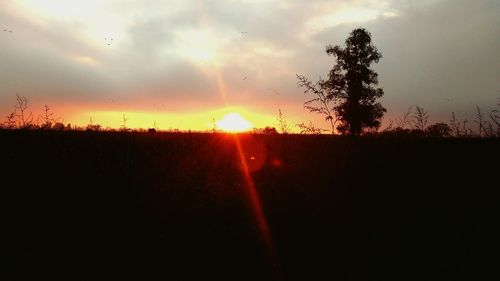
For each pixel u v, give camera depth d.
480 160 12.72
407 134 16.50
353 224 8.77
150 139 15.52
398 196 10.51
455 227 8.44
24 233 7.96
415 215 9.23
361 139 16.31
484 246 7.50
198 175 11.98
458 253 7.23
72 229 8.23
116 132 16.52
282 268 6.79
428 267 6.74
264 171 12.63
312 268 6.79
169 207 9.57
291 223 8.84
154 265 6.83
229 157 13.85
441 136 16.06
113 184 10.70
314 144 15.70
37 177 10.76
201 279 6.41
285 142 16.05
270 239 7.98
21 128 14.45
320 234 8.23
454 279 6.34
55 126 15.84
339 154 14.10
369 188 11.13
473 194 10.43
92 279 6.33
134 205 9.65
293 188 11.24
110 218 8.84
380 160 13.28
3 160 11.53
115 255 7.16
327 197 10.55
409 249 7.45
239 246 7.64
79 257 7.05
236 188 11.09
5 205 9.20
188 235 8.09
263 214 9.38
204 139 16.28
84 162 12.09
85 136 14.78
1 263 6.73
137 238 7.88
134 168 12.05
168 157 13.41
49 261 6.88
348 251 7.42
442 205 9.81
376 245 7.65
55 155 12.47
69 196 9.87
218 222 8.84
